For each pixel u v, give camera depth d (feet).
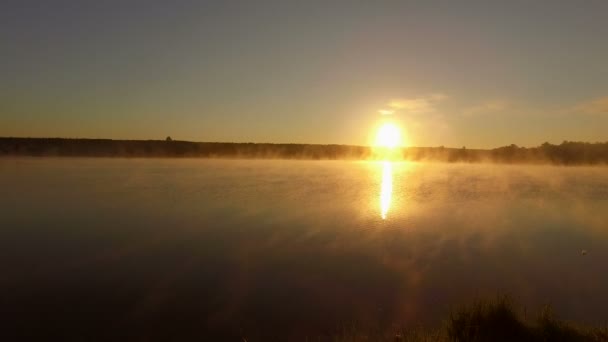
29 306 31.04
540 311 27.20
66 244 47.88
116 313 29.91
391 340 24.99
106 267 39.70
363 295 33.37
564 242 50.52
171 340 26.43
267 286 35.17
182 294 33.55
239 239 50.39
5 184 103.50
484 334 23.08
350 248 46.78
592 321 28.22
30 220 60.75
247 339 26.43
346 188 106.22
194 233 53.42
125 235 52.06
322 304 31.71
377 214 67.92
